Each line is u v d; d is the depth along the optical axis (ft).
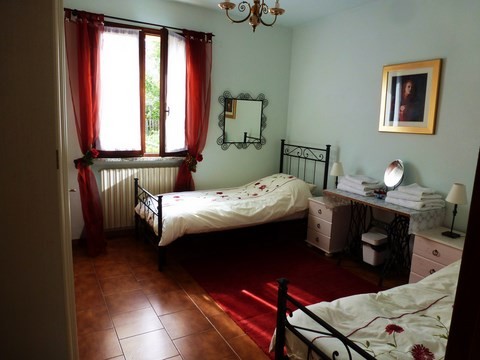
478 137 9.38
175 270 11.10
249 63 15.14
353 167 13.24
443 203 10.11
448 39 9.90
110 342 7.51
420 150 10.82
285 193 13.29
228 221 11.46
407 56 11.05
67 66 11.60
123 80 12.62
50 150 3.98
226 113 14.99
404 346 4.91
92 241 11.94
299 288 10.22
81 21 11.41
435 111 10.27
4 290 4.05
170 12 13.09
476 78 9.33
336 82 13.74
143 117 13.20
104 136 12.64
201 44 13.55
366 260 11.48
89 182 12.05
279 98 16.24
